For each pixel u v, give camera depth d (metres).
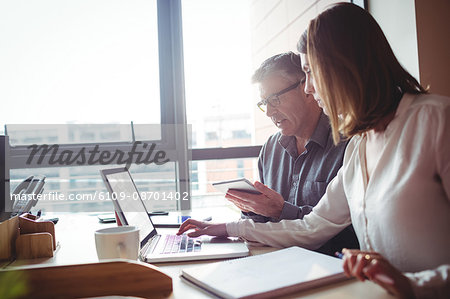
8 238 0.99
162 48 2.20
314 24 0.87
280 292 0.66
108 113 2.15
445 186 0.73
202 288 0.71
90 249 1.11
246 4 2.37
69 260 0.98
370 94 0.82
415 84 0.87
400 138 0.82
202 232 1.15
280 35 2.44
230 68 2.33
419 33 1.70
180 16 2.19
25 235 1.00
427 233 0.76
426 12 1.71
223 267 0.79
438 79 1.71
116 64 2.16
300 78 1.50
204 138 2.28
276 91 1.52
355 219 0.94
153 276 0.69
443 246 0.75
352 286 0.70
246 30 2.37
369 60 0.81
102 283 0.67
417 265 0.77
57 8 2.09
